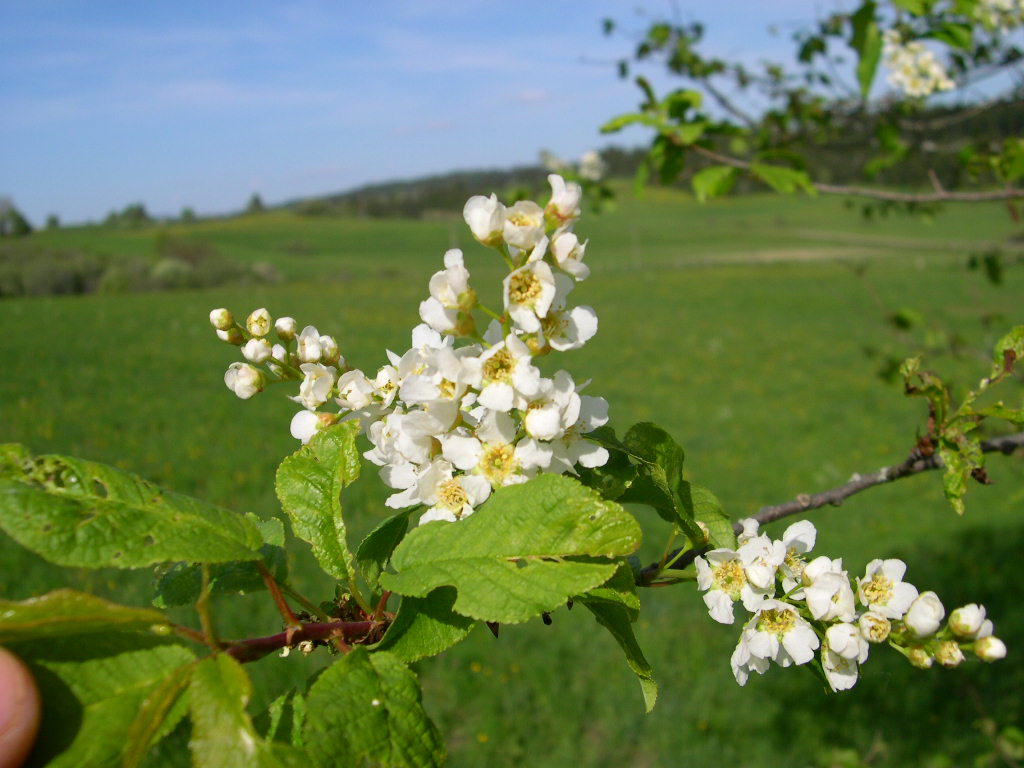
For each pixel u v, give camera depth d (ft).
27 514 4.25
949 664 5.82
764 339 93.97
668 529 32.50
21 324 93.25
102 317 101.50
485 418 5.01
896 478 8.53
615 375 76.13
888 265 163.02
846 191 14.43
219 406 56.13
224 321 6.18
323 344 6.17
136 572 27.50
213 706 3.81
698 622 26.55
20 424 49.34
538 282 4.88
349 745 3.92
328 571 5.51
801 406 63.67
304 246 273.95
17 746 3.76
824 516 39.22
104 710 3.96
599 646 24.97
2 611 3.79
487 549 4.70
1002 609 28.07
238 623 24.48
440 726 21.99
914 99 17.35
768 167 11.99
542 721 21.84
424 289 151.12
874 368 76.48
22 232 288.10
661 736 21.12
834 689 5.95
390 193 462.60
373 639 5.14
